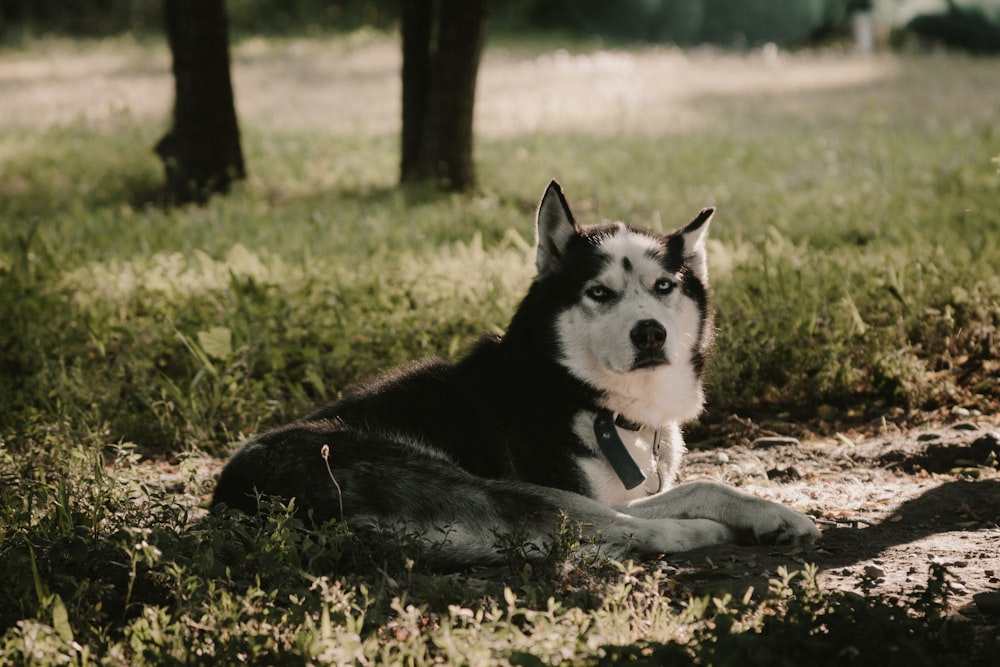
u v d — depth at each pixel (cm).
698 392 628
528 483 591
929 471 714
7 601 473
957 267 988
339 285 977
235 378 827
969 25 3189
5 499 598
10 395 843
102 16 4253
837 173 1579
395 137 2123
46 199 1587
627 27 3731
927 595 436
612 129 2127
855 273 1008
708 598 435
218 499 571
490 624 430
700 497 568
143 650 416
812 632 417
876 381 862
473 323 923
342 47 3741
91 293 1000
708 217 622
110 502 567
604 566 518
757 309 931
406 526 528
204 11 1538
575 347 593
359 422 595
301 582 493
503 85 2794
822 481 693
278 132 2156
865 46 3262
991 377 863
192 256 1123
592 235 614
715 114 2275
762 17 3459
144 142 1998
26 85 2981
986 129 1716
